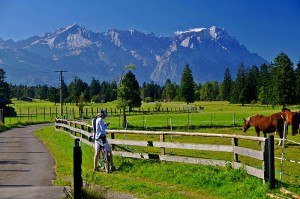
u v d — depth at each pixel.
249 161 17.73
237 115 70.12
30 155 21.08
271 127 26.33
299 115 27.73
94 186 11.42
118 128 48.81
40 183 12.87
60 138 31.69
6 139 32.84
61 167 16.20
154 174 13.78
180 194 11.28
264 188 10.59
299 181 12.61
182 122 56.00
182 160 14.59
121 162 15.86
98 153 15.20
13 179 13.77
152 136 34.38
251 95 134.00
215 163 13.55
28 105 168.50
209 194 11.27
